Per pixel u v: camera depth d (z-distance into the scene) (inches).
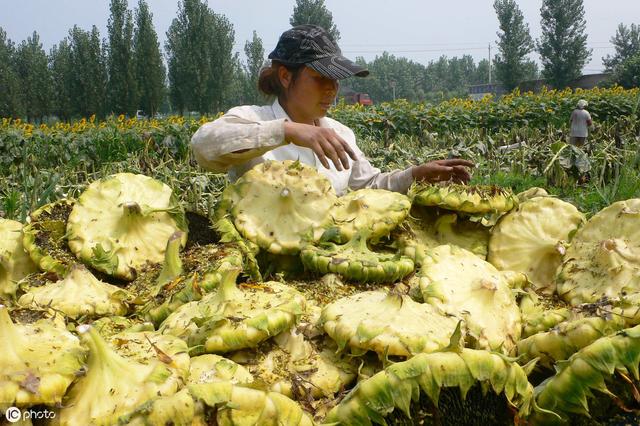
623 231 96.3
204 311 81.0
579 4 2507.4
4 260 98.8
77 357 64.6
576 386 67.0
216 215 108.7
